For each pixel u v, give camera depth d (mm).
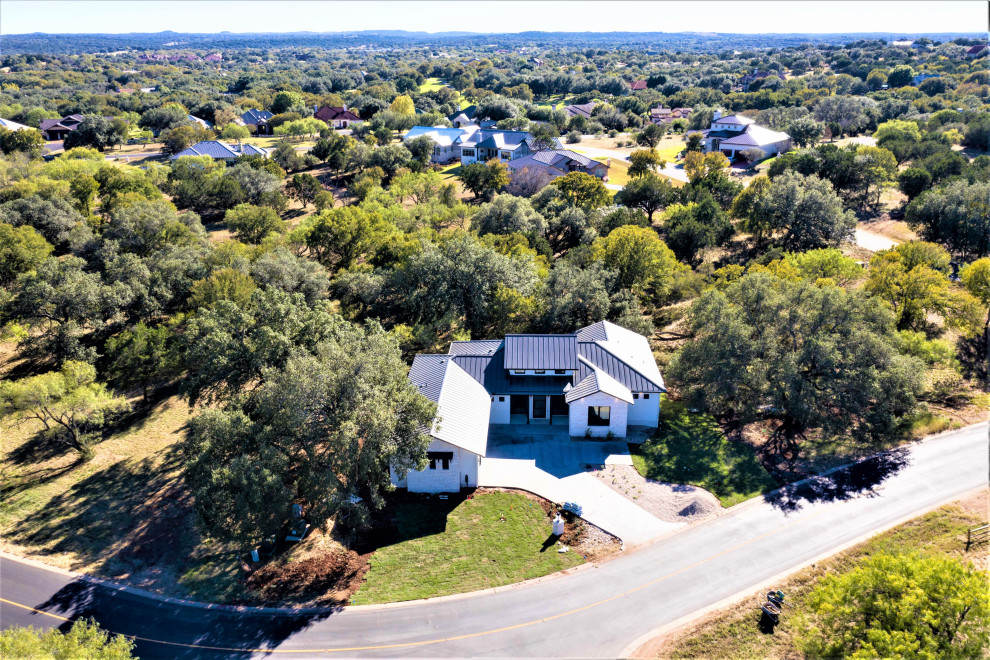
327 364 40375
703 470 46875
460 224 95312
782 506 42750
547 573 38094
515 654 32719
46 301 59906
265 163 123562
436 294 61844
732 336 50375
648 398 52125
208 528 36469
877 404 50812
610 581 37188
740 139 146250
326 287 71875
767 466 47031
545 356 52906
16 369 62031
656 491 44875
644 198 103500
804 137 142500
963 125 133625
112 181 98375
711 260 86812
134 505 46469
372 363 41719
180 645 34344
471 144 150375
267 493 36906
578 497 44531
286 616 35906
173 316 69562
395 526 42625
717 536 40312
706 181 107875
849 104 156375
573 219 88125
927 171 98562
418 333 60094
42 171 106188
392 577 38312
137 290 65812
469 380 52406
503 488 45875
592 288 63219
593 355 53625
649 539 40375
